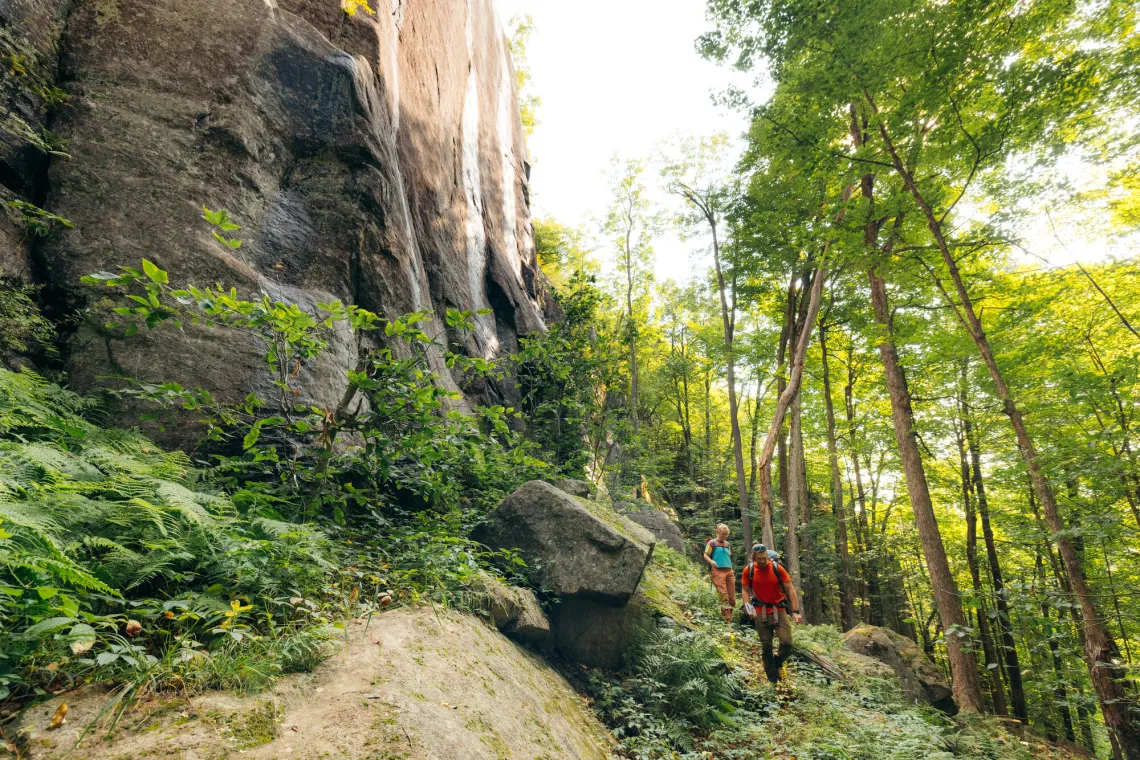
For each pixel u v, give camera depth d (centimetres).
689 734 479
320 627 256
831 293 1842
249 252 525
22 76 446
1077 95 807
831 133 1067
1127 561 968
